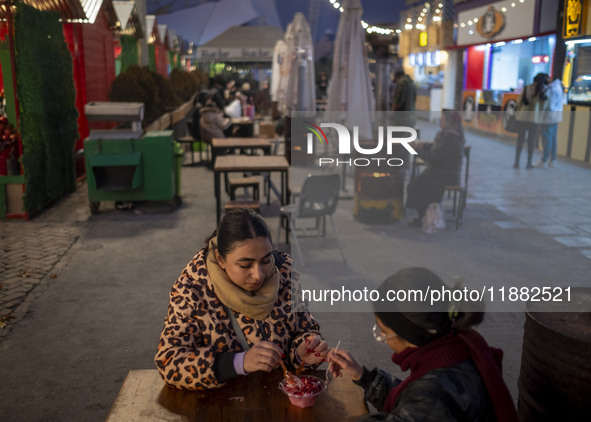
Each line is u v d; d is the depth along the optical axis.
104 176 8.27
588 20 12.09
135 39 17.17
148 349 4.27
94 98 12.39
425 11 22.95
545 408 2.34
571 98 10.41
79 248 6.77
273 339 2.29
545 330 2.29
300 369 2.30
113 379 3.83
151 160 8.43
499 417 1.56
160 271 5.98
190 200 9.45
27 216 8.05
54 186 8.97
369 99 10.03
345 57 9.91
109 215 8.38
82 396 3.62
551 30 14.94
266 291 2.23
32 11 8.10
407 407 1.51
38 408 3.49
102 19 13.24
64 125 9.51
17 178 7.95
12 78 7.72
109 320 4.77
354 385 2.24
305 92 14.05
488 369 1.57
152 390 2.18
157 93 12.84
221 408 2.06
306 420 1.99
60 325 4.67
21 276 5.77
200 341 2.27
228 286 2.19
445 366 1.57
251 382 2.24
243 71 36.72
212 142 10.30
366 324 4.48
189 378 2.12
